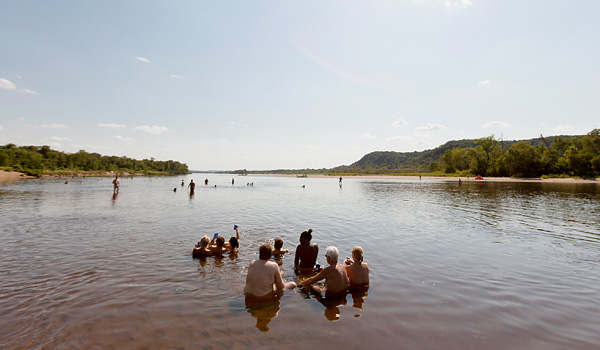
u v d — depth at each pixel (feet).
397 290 19.98
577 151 245.86
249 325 14.96
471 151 338.95
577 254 28.99
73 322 14.96
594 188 138.92
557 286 20.63
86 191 116.26
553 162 261.85
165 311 16.43
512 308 17.11
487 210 63.52
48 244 31.78
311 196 106.73
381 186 184.34
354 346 12.95
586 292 19.54
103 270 23.44
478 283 21.26
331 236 37.81
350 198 97.19
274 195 111.96
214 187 175.22
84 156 465.06
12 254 27.71
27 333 13.78
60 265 24.54
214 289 19.89
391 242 34.45
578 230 41.32
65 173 363.15
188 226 43.73
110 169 499.51
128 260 26.27
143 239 34.78
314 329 14.55
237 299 18.35
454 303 17.81
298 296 19.08
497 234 38.91
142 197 94.58
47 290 19.19
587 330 14.51
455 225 45.57
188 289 19.81
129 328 14.43
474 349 12.73
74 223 45.19
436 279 22.07
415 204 76.54
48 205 68.28
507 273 23.43
